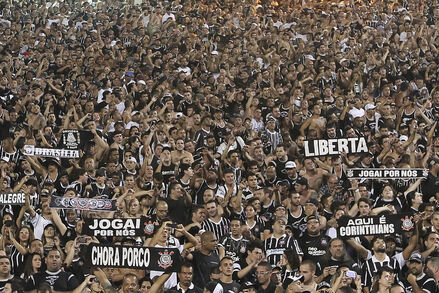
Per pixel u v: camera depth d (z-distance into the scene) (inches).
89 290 768.3
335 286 754.8
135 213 903.1
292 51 1728.6
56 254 772.0
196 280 802.2
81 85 1503.4
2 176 1037.8
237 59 1662.2
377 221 799.1
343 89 1553.9
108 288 762.8
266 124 1312.7
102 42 1844.2
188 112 1343.5
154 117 1318.9
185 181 1047.6
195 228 879.1
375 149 1178.6
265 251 829.8
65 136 1020.5
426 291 796.0
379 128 1315.2
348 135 1229.1
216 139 1285.7
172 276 792.9
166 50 1753.2
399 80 1525.6
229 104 1419.8
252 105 1398.9
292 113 1363.2
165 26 1930.4
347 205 956.6
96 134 1147.3
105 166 1149.7
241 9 2000.5
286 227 871.1
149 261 719.1
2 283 776.3
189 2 2031.3
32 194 978.1
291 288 758.5
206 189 971.3
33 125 1317.7
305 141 937.5
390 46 1727.4
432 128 1250.6
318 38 1801.2
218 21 1946.4
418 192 1018.1
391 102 1369.3
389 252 853.8
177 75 1553.9
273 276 776.3
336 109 1358.3
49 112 1401.3
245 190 999.0
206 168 1071.0
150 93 1453.0
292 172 1055.0
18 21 2007.9
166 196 1019.9
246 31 1857.8
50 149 1007.0
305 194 973.8
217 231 900.6
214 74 1636.3
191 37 1812.3
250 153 1139.9
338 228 803.4
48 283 754.2
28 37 1863.9
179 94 1449.3
